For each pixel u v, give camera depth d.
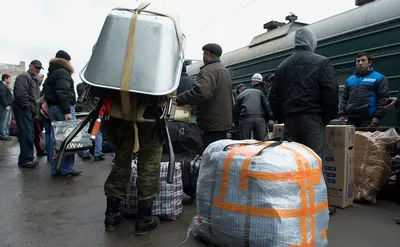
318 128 2.96
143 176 2.49
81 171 4.88
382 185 3.46
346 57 5.41
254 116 5.31
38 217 2.85
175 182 2.85
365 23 5.10
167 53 2.17
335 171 3.26
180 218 2.88
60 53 4.56
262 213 1.93
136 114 2.25
